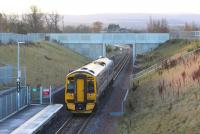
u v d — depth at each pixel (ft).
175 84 125.59
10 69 163.53
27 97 130.00
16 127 97.09
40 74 185.37
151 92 134.72
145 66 234.58
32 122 102.01
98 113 125.59
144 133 93.86
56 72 204.33
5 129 94.99
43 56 228.84
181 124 88.94
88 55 295.69
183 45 239.09
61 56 255.91
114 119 116.47
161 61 204.13
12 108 116.37
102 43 291.99
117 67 271.69
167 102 111.55
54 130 103.91
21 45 228.43
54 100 145.28
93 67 138.62
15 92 123.24
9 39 226.79
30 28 392.88
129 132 98.89
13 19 359.46
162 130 90.63
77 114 124.98
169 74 148.66
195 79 116.88
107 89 166.20
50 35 306.55
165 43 286.25
